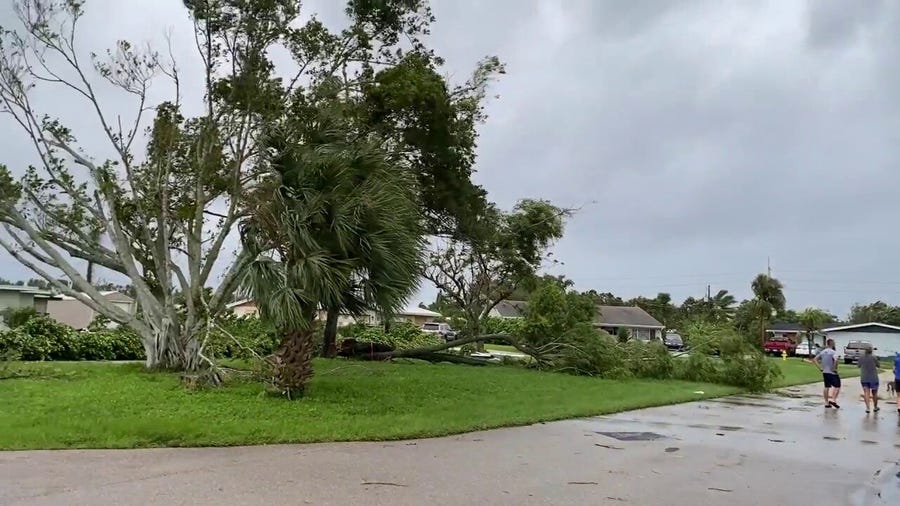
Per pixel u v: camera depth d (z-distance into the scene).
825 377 18.03
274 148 14.56
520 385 18.69
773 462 9.51
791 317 90.19
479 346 34.22
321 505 6.21
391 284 13.82
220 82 16.83
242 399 12.52
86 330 23.66
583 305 26.20
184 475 7.12
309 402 12.66
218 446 8.86
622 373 23.62
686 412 15.35
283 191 13.42
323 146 14.23
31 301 33.25
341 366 20.75
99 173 17.69
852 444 11.48
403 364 23.62
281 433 9.68
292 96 16.47
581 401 15.66
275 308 12.60
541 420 12.72
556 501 6.79
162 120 17.52
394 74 21.20
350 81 20.56
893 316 104.44
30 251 17.38
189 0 16.41
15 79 21.73
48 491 6.27
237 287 14.36
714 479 8.18
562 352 24.62
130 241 18.58
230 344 18.23
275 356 13.45
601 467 8.60
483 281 33.50
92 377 14.83
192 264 16.94
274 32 17.00
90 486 6.50
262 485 6.84
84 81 17.39
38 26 17.05
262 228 13.48
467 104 24.61
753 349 23.67
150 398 12.02
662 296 105.12
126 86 17.59
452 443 9.95
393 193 14.07
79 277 17.31
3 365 15.44
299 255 12.99
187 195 18.28
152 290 18.77
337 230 13.01
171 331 16.69
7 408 10.47
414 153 23.77
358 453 8.80
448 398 14.84
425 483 7.28
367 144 14.98
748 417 14.90
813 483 8.18
